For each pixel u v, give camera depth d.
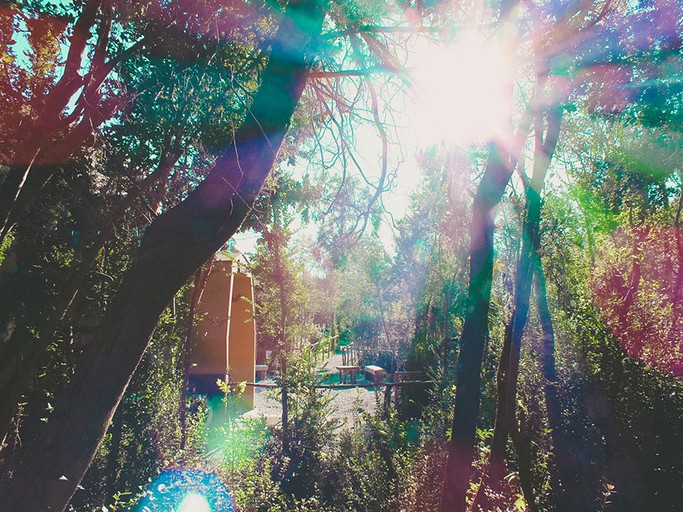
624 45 4.41
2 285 5.47
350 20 4.09
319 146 4.66
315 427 8.09
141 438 6.05
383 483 6.23
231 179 2.71
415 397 11.17
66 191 5.45
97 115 4.39
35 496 2.22
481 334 3.68
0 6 3.89
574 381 6.83
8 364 5.44
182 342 8.18
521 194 6.35
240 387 8.49
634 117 4.86
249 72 4.60
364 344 18.12
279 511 5.40
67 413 2.35
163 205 5.54
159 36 4.18
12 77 4.32
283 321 8.78
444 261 7.50
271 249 8.52
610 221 9.29
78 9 4.22
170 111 4.65
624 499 5.47
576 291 7.59
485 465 5.30
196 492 4.61
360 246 5.73
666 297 6.87
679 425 5.61
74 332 6.10
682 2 4.17
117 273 6.20
